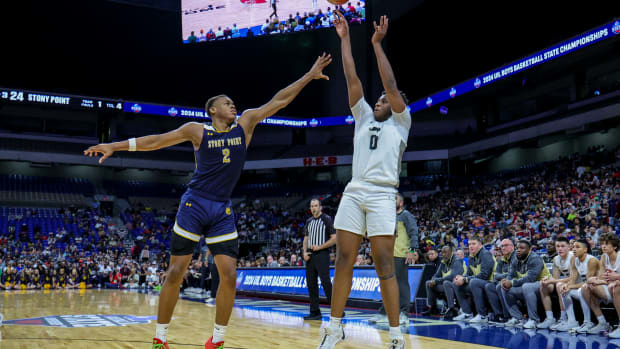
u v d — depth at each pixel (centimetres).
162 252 2598
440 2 2522
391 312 303
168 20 2928
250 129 329
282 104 337
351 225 307
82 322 621
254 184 3381
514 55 2366
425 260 1134
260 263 1678
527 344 465
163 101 2917
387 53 2852
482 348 430
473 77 2375
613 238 557
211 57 2998
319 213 681
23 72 2706
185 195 317
